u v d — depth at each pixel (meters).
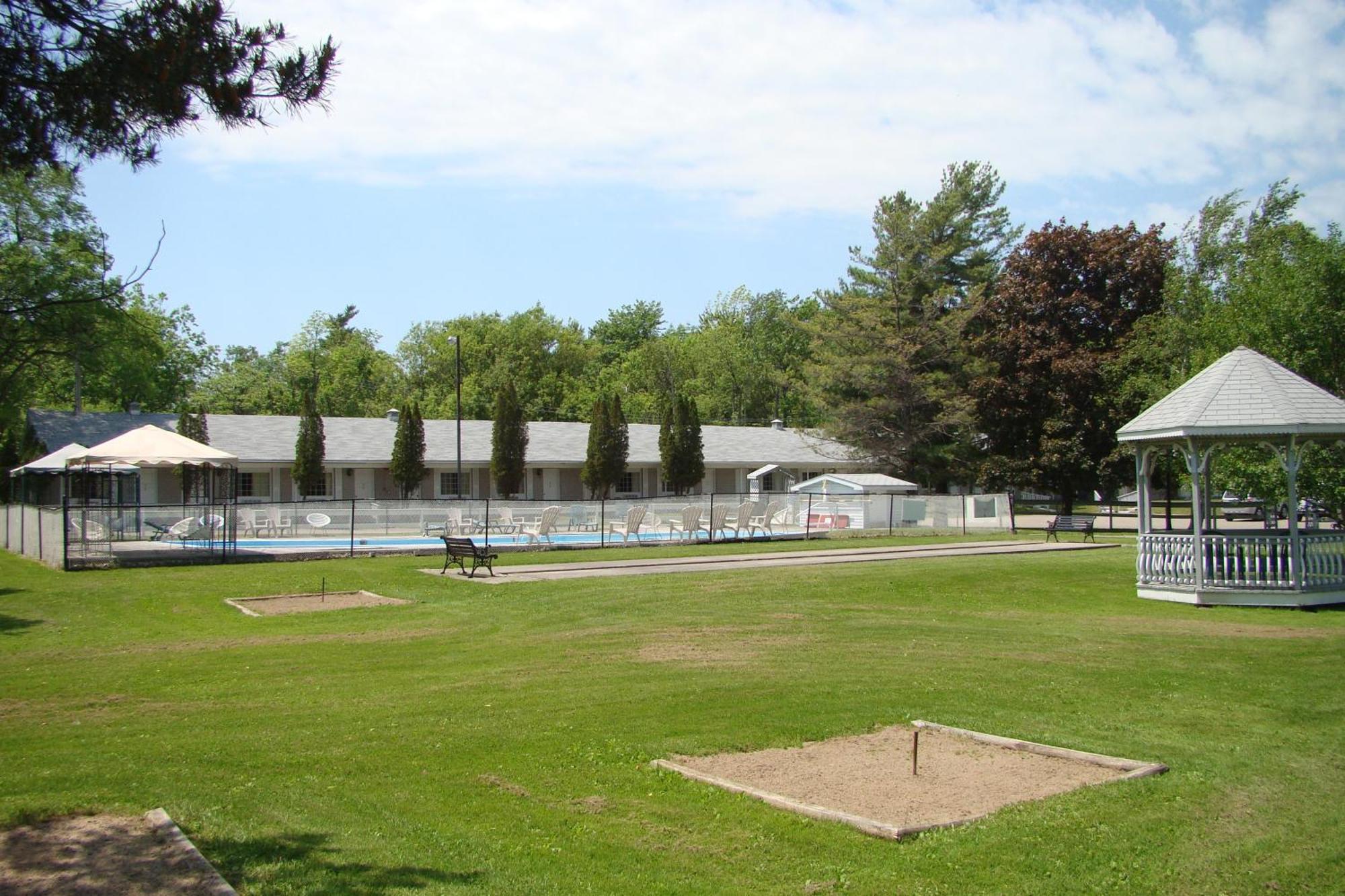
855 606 18.80
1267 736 9.43
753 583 21.50
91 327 17.28
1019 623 16.86
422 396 81.31
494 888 5.79
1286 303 26.45
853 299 50.97
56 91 6.51
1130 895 5.86
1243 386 19.86
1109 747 9.01
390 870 6.01
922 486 52.19
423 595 20.34
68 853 6.00
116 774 7.99
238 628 16.30
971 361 49.44
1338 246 27.00
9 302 8.26
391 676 12.31
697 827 6.93
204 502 36.72
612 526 35.66
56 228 23.91
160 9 6.50
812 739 9.26
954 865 6.24
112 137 6.82
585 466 47.53
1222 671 12.62
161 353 49.44
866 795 7.60
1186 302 38.50
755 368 84.50
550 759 8.59
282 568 25.17
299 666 12.99
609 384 85.88
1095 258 49.03
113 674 12.49
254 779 7.93
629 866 6.23
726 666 12.88
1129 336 46.47
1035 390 48.12
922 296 51.91
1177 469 34.12
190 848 6.09
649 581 21.84
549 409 81.12
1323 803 7.46
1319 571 19.50
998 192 57.41
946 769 8.31
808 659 13.35
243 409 76.62
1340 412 19.14
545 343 87.31
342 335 96.19
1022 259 51.44
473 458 49.09
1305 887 6.02
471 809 7.28
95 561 25.70
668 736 9.36
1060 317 49.34
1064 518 35.28
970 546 32.22
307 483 43.44
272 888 5.63
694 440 49.59
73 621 17.27
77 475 33.91
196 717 10.12
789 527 39.91
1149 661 13.34
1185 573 19.89
